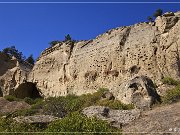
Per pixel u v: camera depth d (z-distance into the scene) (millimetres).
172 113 22062
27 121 22250
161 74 34500
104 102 29797
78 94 42375
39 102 40344
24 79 51875
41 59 51594
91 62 42562
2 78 53938
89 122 18438
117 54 39375
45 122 22156
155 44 36438
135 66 36938
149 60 36031
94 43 44469
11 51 72625
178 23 35812
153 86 29000
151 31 37938
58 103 32688
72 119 18891
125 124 22047
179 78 33344
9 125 21203
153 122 21016
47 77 48969
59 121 19016
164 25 36969
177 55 34250
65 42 49406
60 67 47469
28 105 40406
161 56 35375
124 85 30062
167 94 28266
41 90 49031
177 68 33844
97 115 23562
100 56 41594
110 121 22234
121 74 38094
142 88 27766
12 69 54781
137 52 37375
